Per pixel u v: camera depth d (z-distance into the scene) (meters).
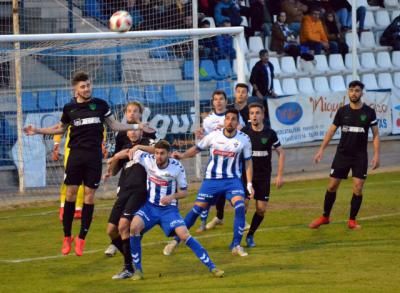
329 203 36.72
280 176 33.72
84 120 30.05
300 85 66.81
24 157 50.66
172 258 31.20
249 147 31.62
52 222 40.28
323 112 61.41
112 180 51.09
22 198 48.62
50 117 52.00
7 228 38.81
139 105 30.30
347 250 31.97
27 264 30.72
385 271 28.08
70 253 32.62
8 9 60.53
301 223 38.31
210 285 26.28
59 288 26.66
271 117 58.94
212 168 31.67
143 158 27.72
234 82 57.50
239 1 68.75
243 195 31.58
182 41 48.88
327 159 61.34
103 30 61.59
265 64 58.81
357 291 25.06
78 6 61.25
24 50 43.94
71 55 47.56
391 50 73.06
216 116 35.91
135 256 27.58
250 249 32.75
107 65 53.94
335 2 72.00
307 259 30.38
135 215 27.59
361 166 36.03
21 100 49.09
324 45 69.12
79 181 30.38
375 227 37.00
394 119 64.06
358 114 35.94
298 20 69.12
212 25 63.84
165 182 27.47
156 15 59.47
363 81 69.62
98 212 42.84
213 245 33.53
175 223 27.53
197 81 49.97
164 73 55.09
